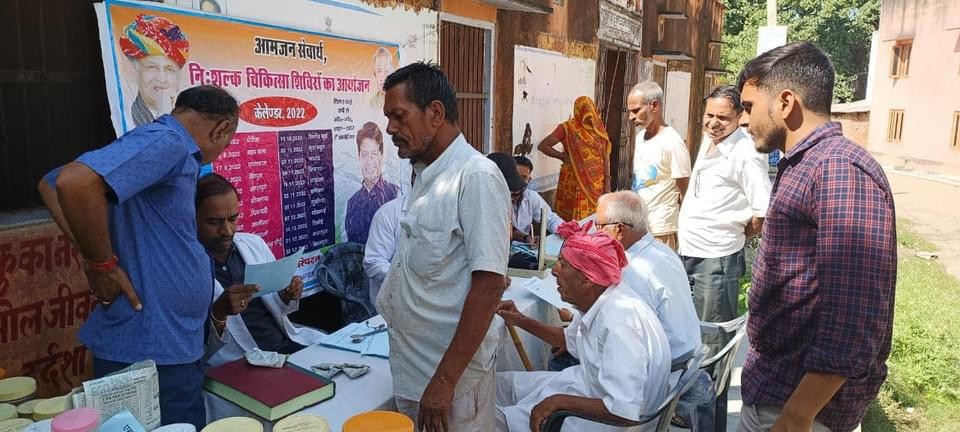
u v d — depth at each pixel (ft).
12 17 7.96
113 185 5.34
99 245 5.51
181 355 6.15
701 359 8.02
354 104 12.81
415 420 6.77
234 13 10.07
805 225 5.87
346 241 12.95
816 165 5.71
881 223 5.31
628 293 8.02
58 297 8.47
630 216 9.53
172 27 9.12
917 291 22.11
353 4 12.55
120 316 5.98
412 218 6.31
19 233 8.00
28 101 8.20
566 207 19.11
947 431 12.20
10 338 7.98
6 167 8.04
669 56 36.01
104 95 8.99
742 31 91.45
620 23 28.55
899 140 75.82
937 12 68.54
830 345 5.41
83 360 8.85
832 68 5.95
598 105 27.45
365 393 6.88
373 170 13.52
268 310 9.25
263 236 10.89
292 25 11.13
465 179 6.06
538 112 21.66
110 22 8.37
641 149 17.54
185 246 6.17
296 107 11.35
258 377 6.71
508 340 9.89
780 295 6.14
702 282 13.28
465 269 6.23
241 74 10.25
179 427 5.20
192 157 6.20
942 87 67.77
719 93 12.57
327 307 13.21
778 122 6.07
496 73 19.15
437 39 15.49
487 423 6.86
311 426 5.44
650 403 7.68
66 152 8.66
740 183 12.60
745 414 6.74
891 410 13.01
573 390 8.38
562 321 11.57
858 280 5.29
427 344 6.42
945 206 48.47
